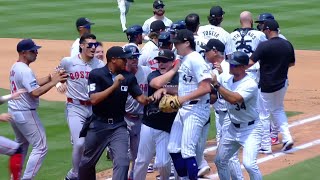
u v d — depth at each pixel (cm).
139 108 3109
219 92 2659
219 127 3253
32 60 2997
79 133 2942
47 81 3114
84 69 3077
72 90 3084
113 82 2709
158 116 2794
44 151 2994
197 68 2669
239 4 9744
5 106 4478
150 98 2772
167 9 9288
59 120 4212
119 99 2716
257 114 2736
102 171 3275
